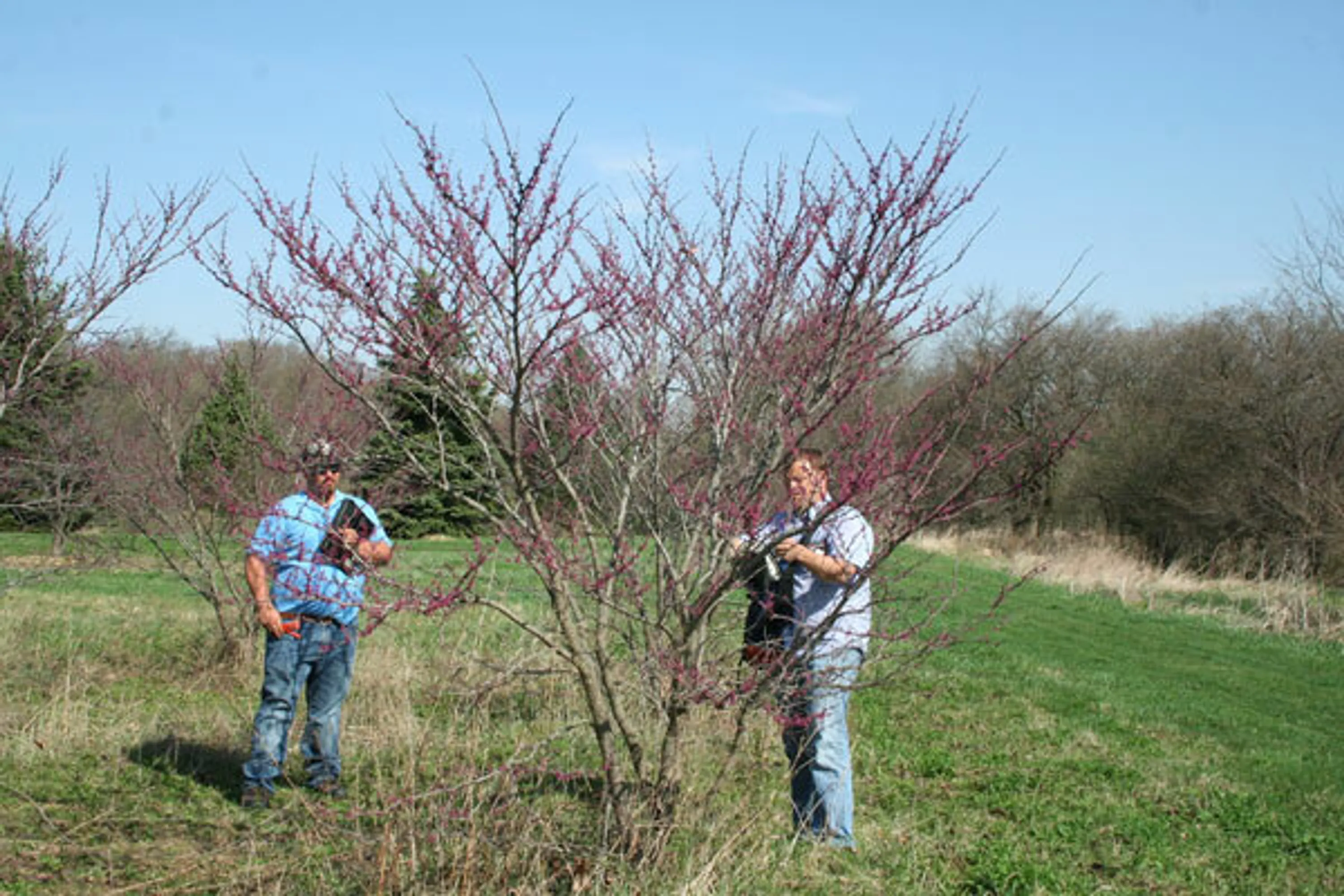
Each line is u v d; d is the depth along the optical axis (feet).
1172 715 33.47
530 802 17.39
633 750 15.56
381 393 14.76
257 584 18.97
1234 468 97.71
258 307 13.09
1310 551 86.89
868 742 25.64
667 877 14.56
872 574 14.61
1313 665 47.88
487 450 14.49
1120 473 104.37
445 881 14.39
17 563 56.49
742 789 19.24
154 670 30.76
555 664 24.89
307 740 19.61
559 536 15.14
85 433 30.04
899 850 17.90
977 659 40.81
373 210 12.87
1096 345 110.01
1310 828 21.18
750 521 14.42
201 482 30.27
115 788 19.45
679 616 14.98
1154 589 76.43
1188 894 17.26
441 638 27.32
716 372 15.72
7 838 16.69
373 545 19.19
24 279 20.89
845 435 13.87
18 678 28.60
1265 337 101.24
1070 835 19.71
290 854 16.43
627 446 15.75
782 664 15.12
